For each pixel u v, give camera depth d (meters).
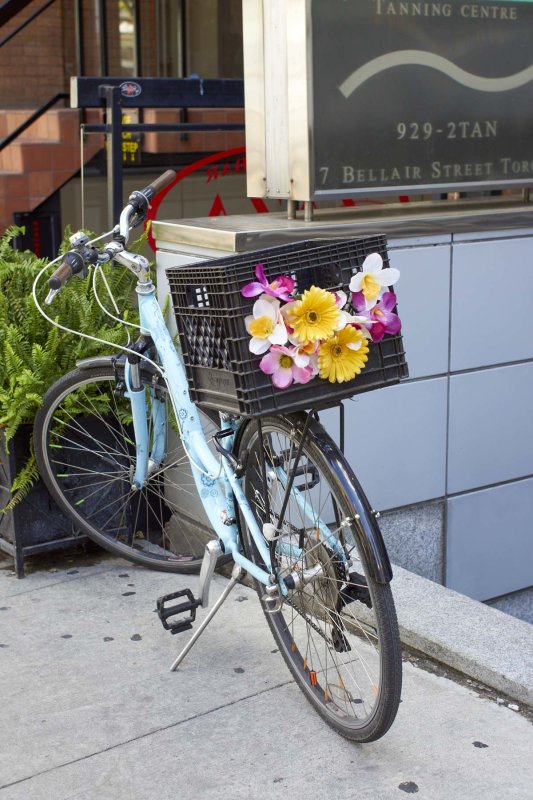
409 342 3.81
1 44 7.13
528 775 2.44
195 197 6.84
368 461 3.82
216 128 5.88
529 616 4.45
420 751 2.54
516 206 4.09
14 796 2.42
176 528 3.88
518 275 4.00
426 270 3.78
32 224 7.15
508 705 2.73
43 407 3.50
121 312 3.81
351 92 3.62
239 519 2.90
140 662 3.03
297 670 2.79
